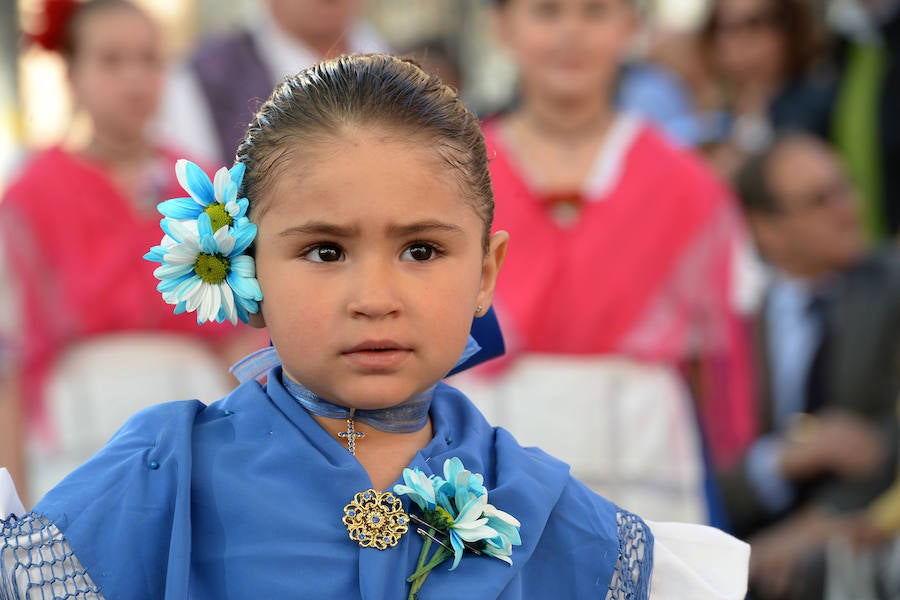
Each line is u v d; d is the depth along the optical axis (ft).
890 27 45.91
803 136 40.68
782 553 35.22
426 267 13.61
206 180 14.19
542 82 31.53
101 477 14.05
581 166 31.68
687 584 15.62
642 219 31.37
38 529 13.74
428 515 13.93
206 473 13.94
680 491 30.78
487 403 30.78
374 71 13.84
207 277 13.94
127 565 13.61
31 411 33.50
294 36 36.83
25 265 33.42
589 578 14.73
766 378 37.73
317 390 13.88
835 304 37.60
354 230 13.30
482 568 13.94
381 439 14.49
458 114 13.99
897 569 34.73
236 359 35.01
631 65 49.29
